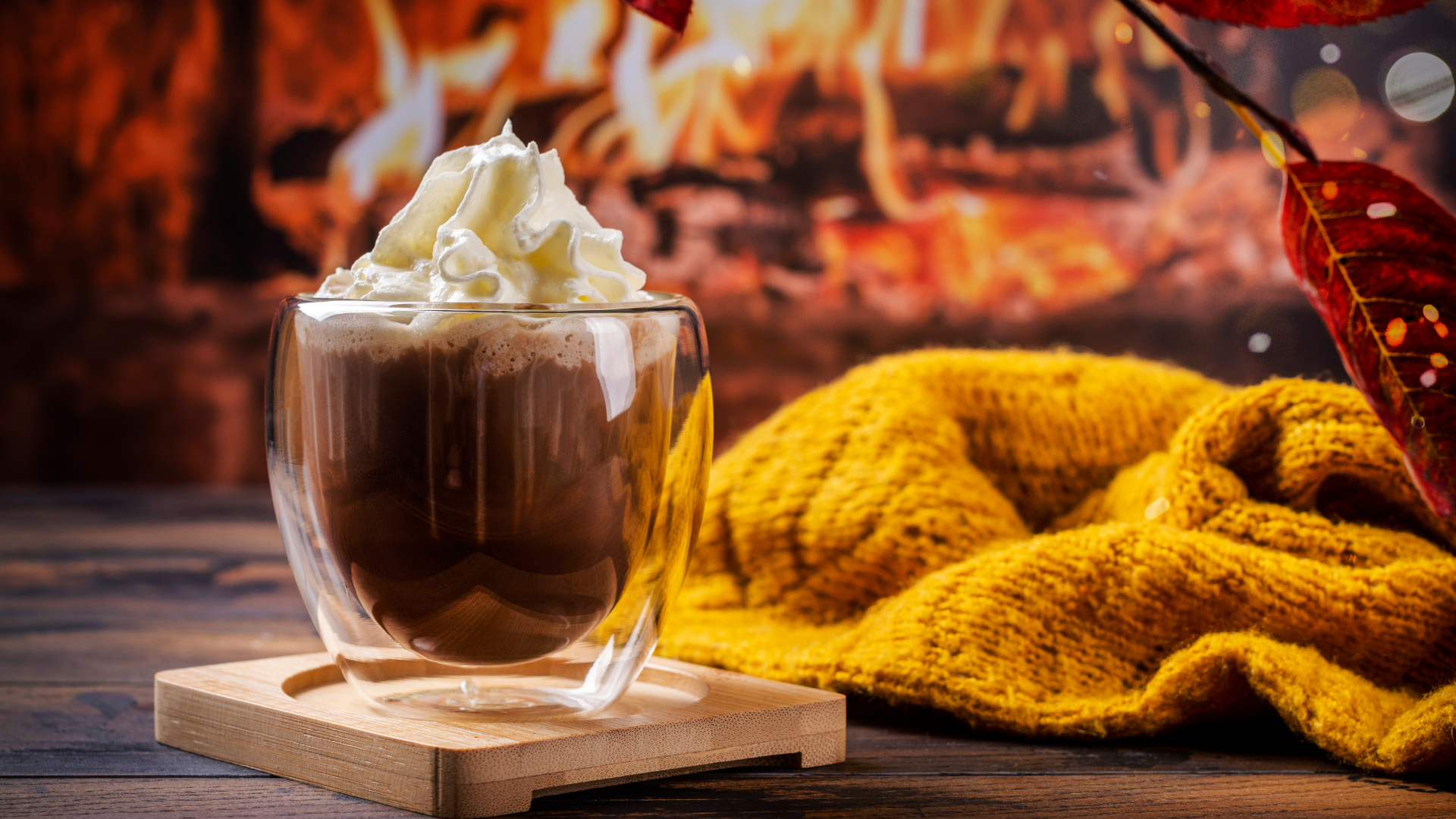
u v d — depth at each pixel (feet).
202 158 5.40
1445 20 5.48
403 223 1.88
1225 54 5.57
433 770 1.79
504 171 1.87
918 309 5.53
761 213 5.51
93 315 5.39
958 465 2.26
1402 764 1.87
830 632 2.20
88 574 2.87
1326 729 1.91
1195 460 2.10
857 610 2.23
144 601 2.57
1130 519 2.20
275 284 5.44
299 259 5.45
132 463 5.42
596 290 1.89
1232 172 5.52
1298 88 5.56
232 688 1.96
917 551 2.20
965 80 5.51
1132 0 1.64
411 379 1.80
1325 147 5.56
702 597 2.28
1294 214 1.67
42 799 1.84
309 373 1.85
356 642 1.89
